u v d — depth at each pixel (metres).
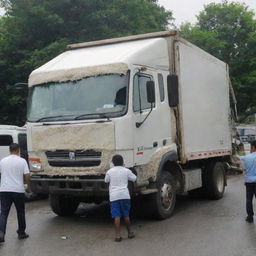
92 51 9.17
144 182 8.11
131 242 7.09
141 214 8.96
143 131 8.12
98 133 7.75
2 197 7.44
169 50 9.29
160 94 8.77
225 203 10.70
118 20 18.42
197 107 10.23
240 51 26.80
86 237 7.54
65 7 17.62
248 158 8.32
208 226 8.09
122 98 7.80
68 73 8.25
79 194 8.02
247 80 26.20
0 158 11.81
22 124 18.36
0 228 7.32
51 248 6.90
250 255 6.22
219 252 6.39
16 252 6.73
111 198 7.26
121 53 8.28
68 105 8.16
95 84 8.05
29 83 8.65
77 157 7.93
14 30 17.94
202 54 10.76
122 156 7.64
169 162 9.12
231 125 12.95
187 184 9.77
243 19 27.22
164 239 7.22
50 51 16.19
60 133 8.04
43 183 8.28
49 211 10.42
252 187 8.29
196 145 10.05
